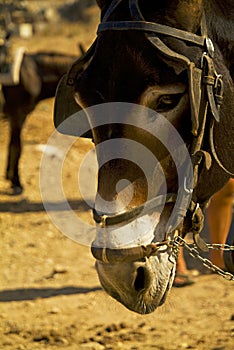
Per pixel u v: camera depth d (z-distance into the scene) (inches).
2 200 665.6
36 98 716.7
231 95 209.2
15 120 703.7
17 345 360.5
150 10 197.2
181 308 404.8
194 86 193.0
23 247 538.9
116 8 199.6
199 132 201.0
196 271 465.4
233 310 400.2
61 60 734.5
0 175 753.0
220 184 214.7
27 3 2075.5
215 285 440.1
